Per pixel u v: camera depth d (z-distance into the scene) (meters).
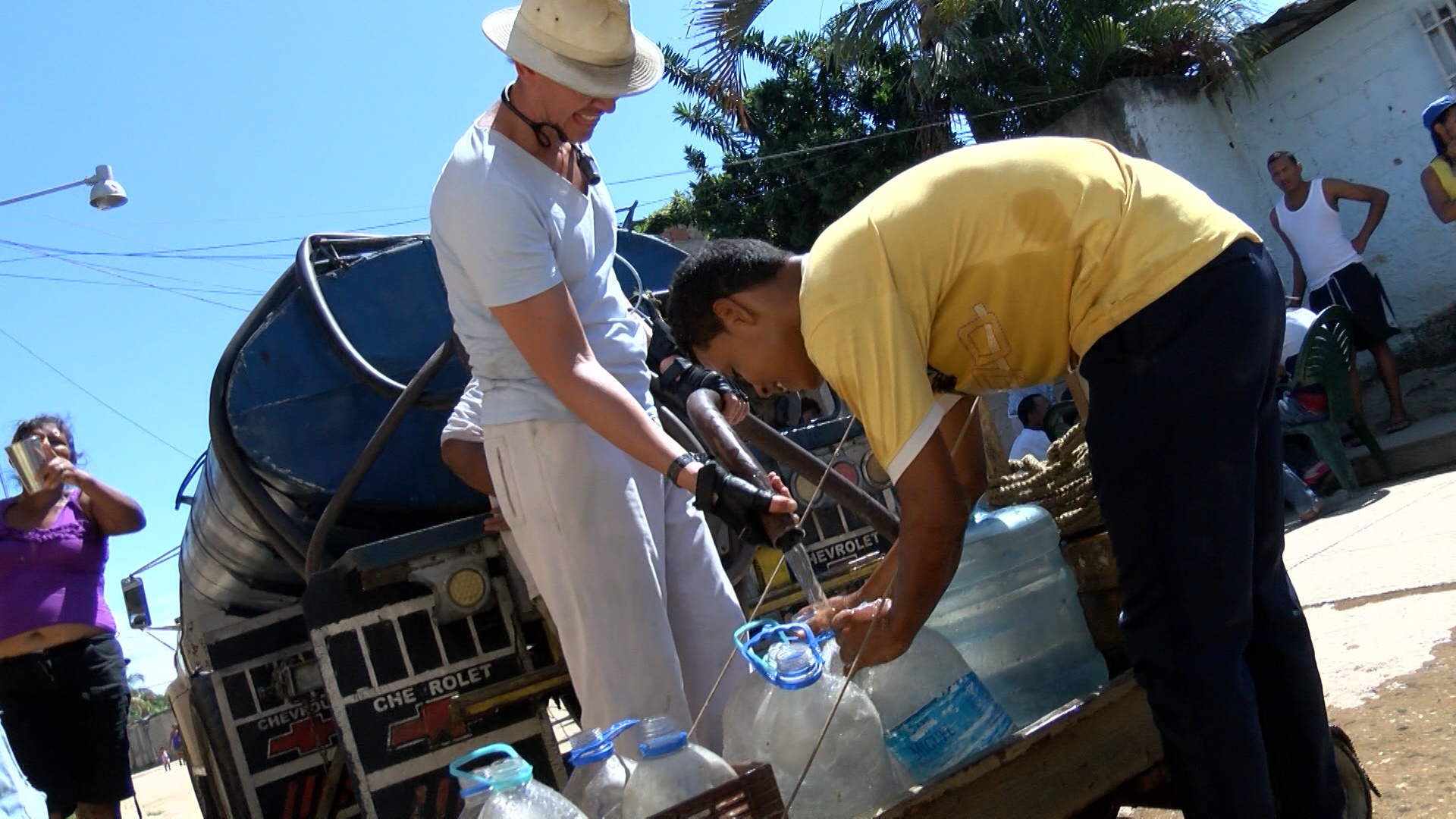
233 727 4.07
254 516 4.40
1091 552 3.00
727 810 1.81
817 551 4.33
